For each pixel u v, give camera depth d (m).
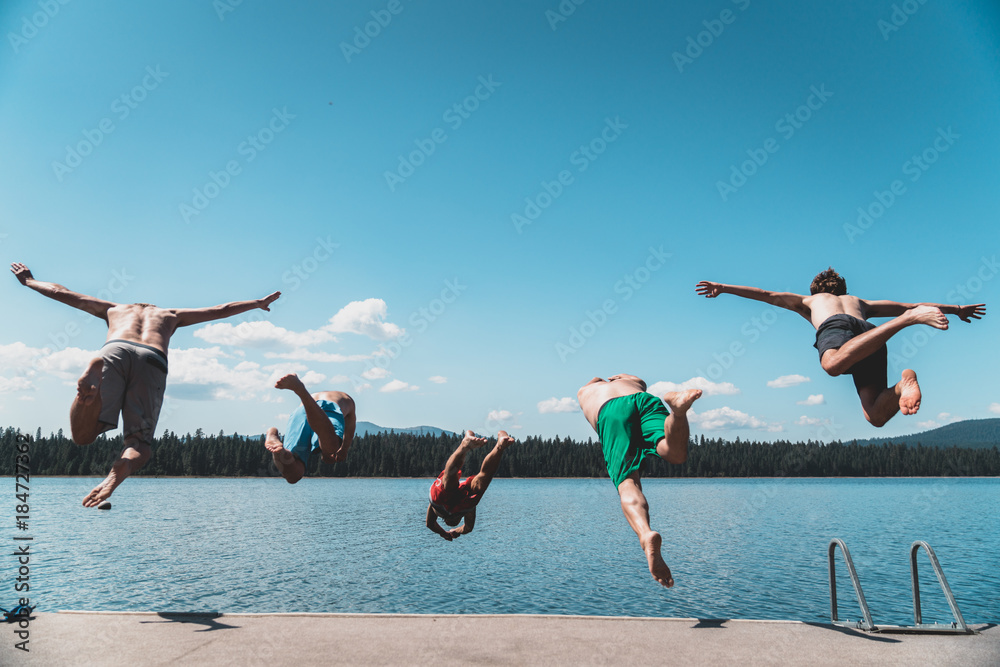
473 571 25.19
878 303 5.11
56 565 25.75
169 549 31.62
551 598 19.92
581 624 5.76
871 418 4.16
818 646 5.10
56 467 125.06
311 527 44.41
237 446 138.62
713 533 41.56
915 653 4.91
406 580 22.98
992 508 68.81
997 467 190.88
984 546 32.91
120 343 5.27
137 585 21.34
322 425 5.56
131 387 5.24
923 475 185.62
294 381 5.23
